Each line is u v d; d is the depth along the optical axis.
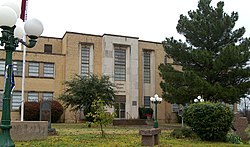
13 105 36.78
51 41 42.69
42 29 7.92
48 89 38.97
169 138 17.66
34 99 38.12
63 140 15.31
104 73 41.16
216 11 31.19
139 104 44.06
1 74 36.12
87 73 37.22
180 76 29.77
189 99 29.80
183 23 31.84
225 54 27.73
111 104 30.98
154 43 45.94
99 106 17.98
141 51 45.09
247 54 27.83
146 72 45.34
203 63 29.31
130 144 13.95
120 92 42.19
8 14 7.16
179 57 31.17
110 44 42.16
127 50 43.34
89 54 41.72
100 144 13.76
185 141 16.14
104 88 30.27
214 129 16.30
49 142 14.27
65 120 37.84
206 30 30.69
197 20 31.47
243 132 18.47
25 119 34.72
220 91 27.45
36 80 38.50
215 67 28.03
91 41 41.72
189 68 30.45
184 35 32.16
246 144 15.80
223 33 30.78
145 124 36.34
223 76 29.78
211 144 14.74
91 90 29.22
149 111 42.97
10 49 7.34
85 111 29.64
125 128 28.02
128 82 42.78
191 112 17.02
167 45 31.80
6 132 7.01
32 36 7.86
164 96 32.28
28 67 38.31
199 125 16.62
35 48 41.62
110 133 20.83
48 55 39.62
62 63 40.28
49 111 21.25
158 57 45.84
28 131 15.35
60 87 39.59
